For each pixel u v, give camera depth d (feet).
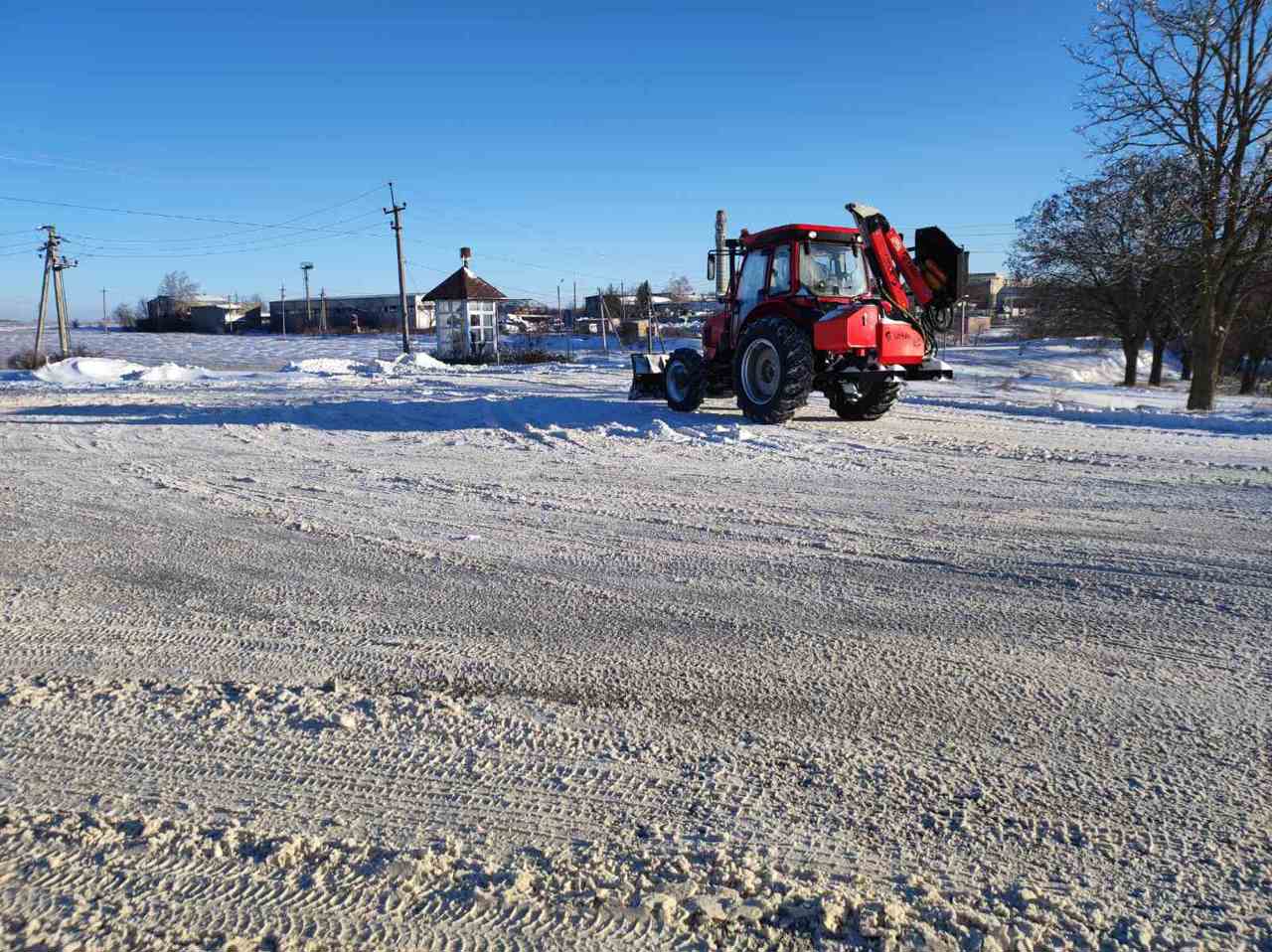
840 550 17.17
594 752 9.16
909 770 8.70
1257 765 8.68
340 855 7.43
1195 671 11.00
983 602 13.83
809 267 36.96
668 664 11.50
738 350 37.42
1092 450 29.78
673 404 41.93
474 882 7.04
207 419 42.47
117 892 6.97
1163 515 19.84
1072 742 9.21
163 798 8.39
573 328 220.64
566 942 6.37
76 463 29.50
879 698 10.38
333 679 11.10
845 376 35.32
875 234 35.55
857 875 7.07
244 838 7.72
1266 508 20.35
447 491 23.86
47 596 14.73
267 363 138.92
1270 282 70.23
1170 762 8.77
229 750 9.28
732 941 6.35
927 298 35.96
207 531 19.48
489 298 122.93
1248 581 14.60
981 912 6.62
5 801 8.36
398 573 15.92
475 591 14.78
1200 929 6.42
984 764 8.79
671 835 7.66
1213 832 7.60
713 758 9.01
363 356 155.53
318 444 33.65
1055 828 7.69
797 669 11.28
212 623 13.29
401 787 8.54
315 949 6.33
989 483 24.02
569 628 12.91
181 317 302.25
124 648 12.29
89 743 9.45
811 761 8.90
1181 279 83.76
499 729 9.70
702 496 22.70
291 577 15.74
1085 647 11.87
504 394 57.57
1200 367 56.49
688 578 15.38
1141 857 7.28
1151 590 14.23
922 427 36.37
